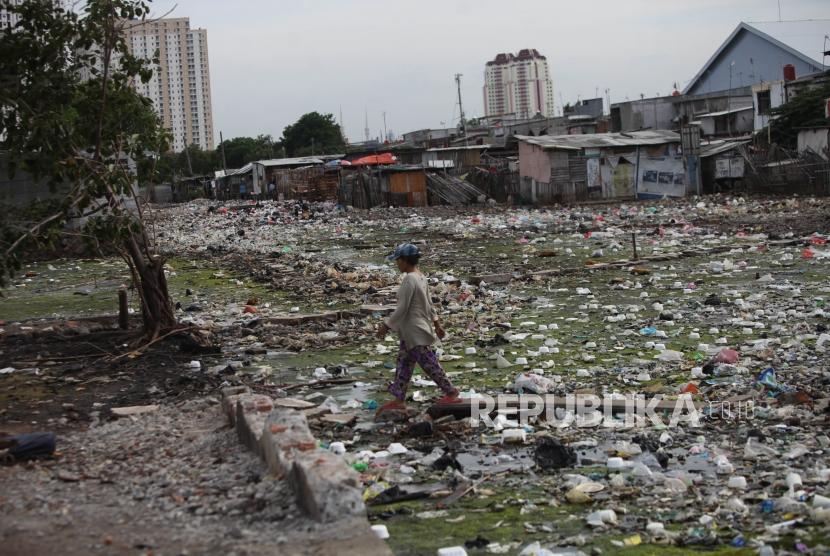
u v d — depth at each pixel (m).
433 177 48.38
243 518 5.13
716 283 16.06
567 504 5.91
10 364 11.11
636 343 11.27
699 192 43.34
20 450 6.72
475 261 21.48
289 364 11.05
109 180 11.36
